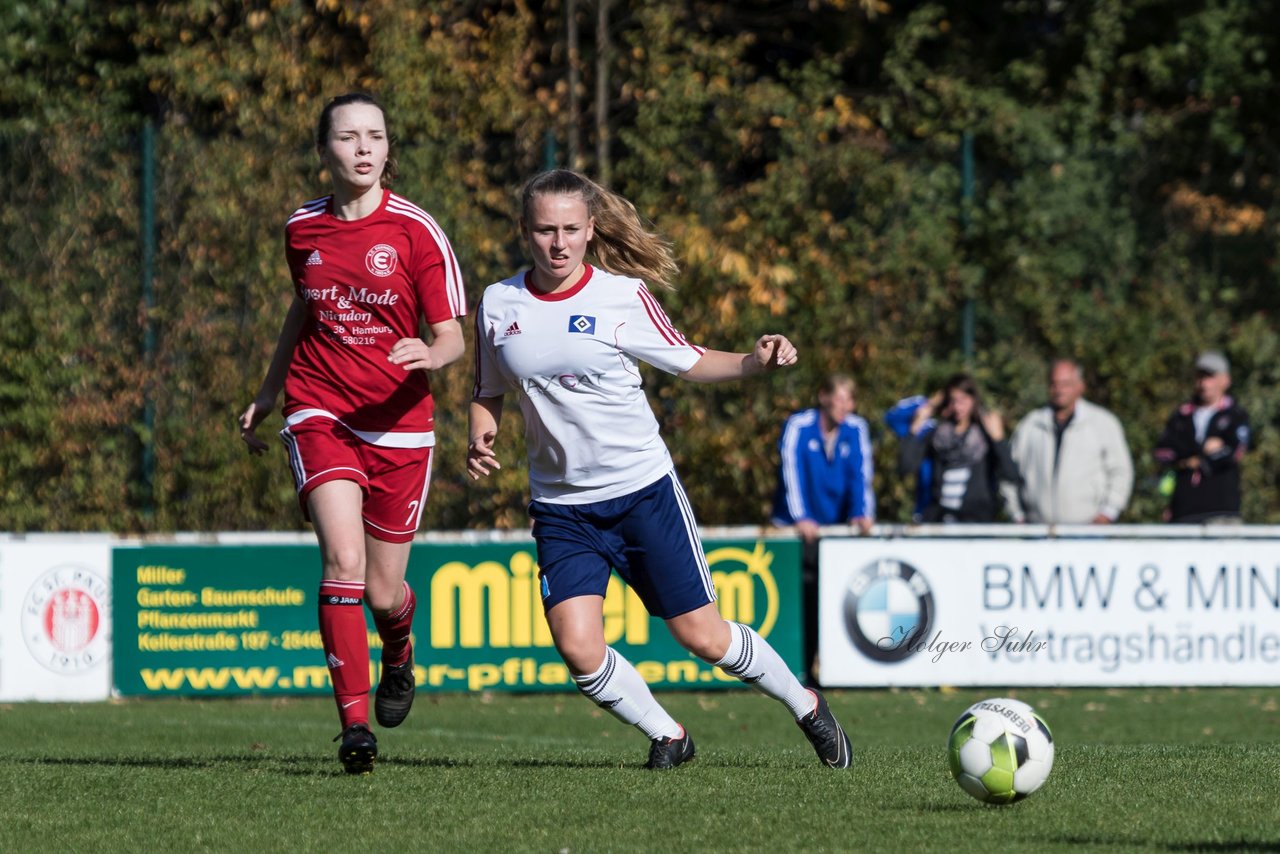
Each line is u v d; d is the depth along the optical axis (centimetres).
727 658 2070
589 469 2016
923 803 1781
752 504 5088
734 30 7031
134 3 5828
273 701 3962
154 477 4803
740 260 5006
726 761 2216
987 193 5341
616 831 1617
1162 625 4131
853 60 7256
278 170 4922
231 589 3972
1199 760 2173
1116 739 3453
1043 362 5281
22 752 2794
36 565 3884
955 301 5225
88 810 1773
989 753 1739
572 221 1955
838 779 1978
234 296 4850
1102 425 4447
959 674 4094
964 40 7281
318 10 5300
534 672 4053
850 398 4225
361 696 2052
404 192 4856
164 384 4816
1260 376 5406
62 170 4797
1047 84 7256
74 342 4788
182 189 4834
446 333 2062
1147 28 7188
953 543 4091
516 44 5506
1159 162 5538
